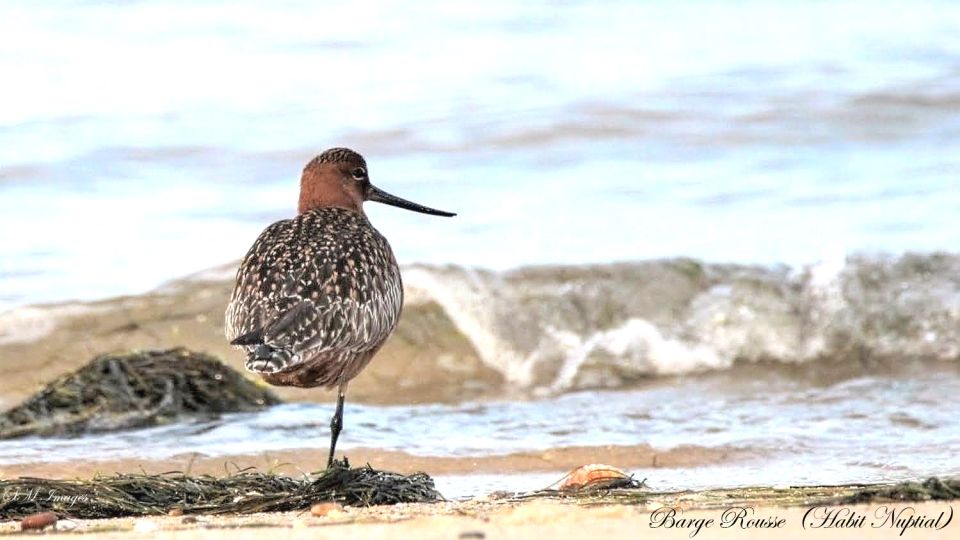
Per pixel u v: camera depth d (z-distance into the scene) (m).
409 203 12.45
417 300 16.38
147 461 12.03
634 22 27.05
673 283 16.88
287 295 10.27
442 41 25.97
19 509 9.50
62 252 17.77
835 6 27.80
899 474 11.10
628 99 23.05
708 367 16.06
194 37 25.62
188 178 20.64
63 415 13.27
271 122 22.27
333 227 11.04
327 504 9.38
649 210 19.44
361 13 26.78
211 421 13.45
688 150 21.64
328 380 10.64
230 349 15.69
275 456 12.19
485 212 19.42
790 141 21.98
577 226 18.77
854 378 15.40
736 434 12.81
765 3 28.12
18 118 22.20
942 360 16.06
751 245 17.94
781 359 16.27
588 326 16.41
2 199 19.58
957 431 12.73
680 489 10.39
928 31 26.16
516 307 16.42
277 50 25.34
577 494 9.73
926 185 20.02
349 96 23.31
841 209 19.19
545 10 27.16
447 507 9.23
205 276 16.86
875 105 22.83
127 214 19.20
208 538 8.19
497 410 14.23
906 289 16.72
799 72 24.12
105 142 21.27
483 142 21.80
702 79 23.78
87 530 8.62
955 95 23.09
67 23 25.92
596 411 14.08
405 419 13.73
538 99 23.12
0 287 16.67
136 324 15.95
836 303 16.58
